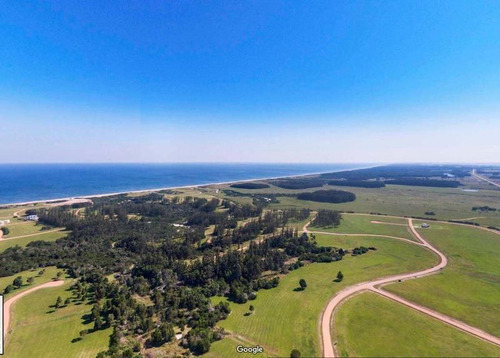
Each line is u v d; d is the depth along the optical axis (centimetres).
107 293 11150
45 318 9656
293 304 10562
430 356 7831
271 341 8419
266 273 13575
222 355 7831
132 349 7981
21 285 12012
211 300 10956
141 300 10969
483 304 10688
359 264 14638
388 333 8794
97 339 8562
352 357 7719
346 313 9881
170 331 8544
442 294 11375
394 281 12550
